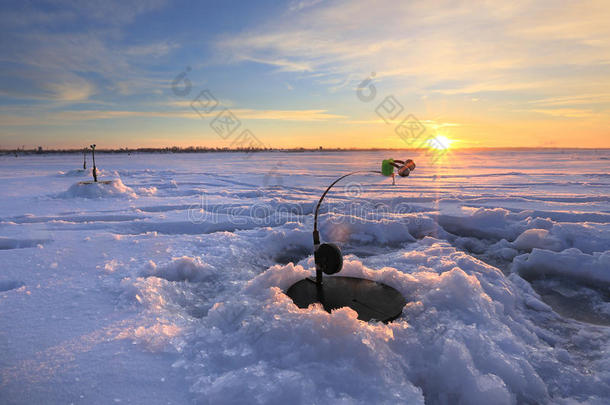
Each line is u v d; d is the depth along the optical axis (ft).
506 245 15.76
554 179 51.06
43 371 5.19
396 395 4.74
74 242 14.44
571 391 5.74
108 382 4.92
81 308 7.72
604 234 14.65
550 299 10.11
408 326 6.64
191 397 4.62
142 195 33.17
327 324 5.95
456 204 26.16
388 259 12.42
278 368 5.18
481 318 7.04
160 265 11.12
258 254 14.05
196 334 6.30
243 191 37.55
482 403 5.13
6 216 20.92
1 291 9.30
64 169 87.97
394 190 37.93
